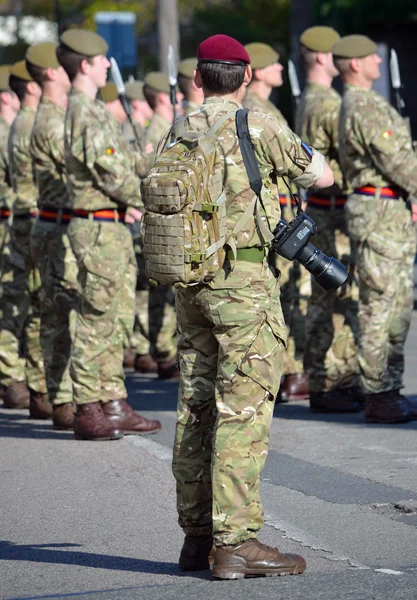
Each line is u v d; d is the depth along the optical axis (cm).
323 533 1334
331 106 2083
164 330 2722
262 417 1149
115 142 1870
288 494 1522
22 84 2294
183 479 1192
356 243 1953
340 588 1108
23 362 2383
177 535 1359
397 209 1944
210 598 1087
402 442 1834
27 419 2216
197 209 1116
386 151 1898
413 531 1335
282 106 6266
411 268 1988
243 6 6975
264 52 2220
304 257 1206
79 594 1131
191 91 2567
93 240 1888
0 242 2592
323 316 2122
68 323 2041
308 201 2147
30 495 1573
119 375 1955
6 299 2356
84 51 1858
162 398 2416
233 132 1147
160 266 1121
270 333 1154
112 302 1916
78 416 1953
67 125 1880
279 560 1158
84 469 1722
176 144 1152
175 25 4488
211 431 1191
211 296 1144
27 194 2306
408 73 4888
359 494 1510
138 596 1109
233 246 1137
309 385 2152
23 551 1310
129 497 1545
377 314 1953
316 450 1795
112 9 7450
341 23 4891
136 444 1892
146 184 1122
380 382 1981
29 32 8475
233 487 1140
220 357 1152
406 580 1132
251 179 1141
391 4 4700
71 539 1353
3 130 2614
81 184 1884
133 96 3038
